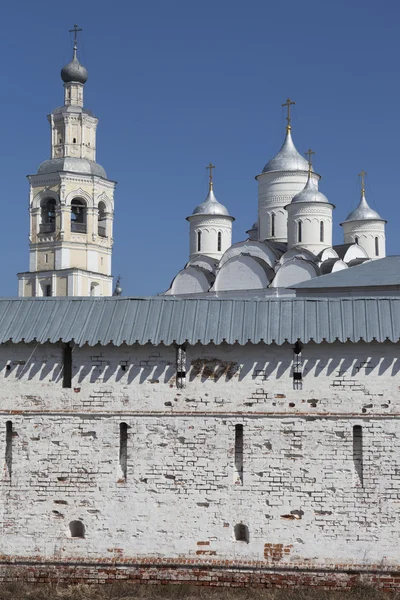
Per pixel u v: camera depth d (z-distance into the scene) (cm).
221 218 6819
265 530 1969
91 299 2134
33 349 2075
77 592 1912
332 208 6112
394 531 1936
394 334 1950
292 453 1981
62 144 7494
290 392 1997
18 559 2012
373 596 1877
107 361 2050
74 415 2044
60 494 2028
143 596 1903
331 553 1947
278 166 6538
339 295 2984
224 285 5716
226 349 2022
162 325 2038
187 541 1984
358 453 1969
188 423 2012
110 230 7638
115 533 2000
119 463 2027
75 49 7631
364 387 1977
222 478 1991
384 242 7088
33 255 7425
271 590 1927
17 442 2053
